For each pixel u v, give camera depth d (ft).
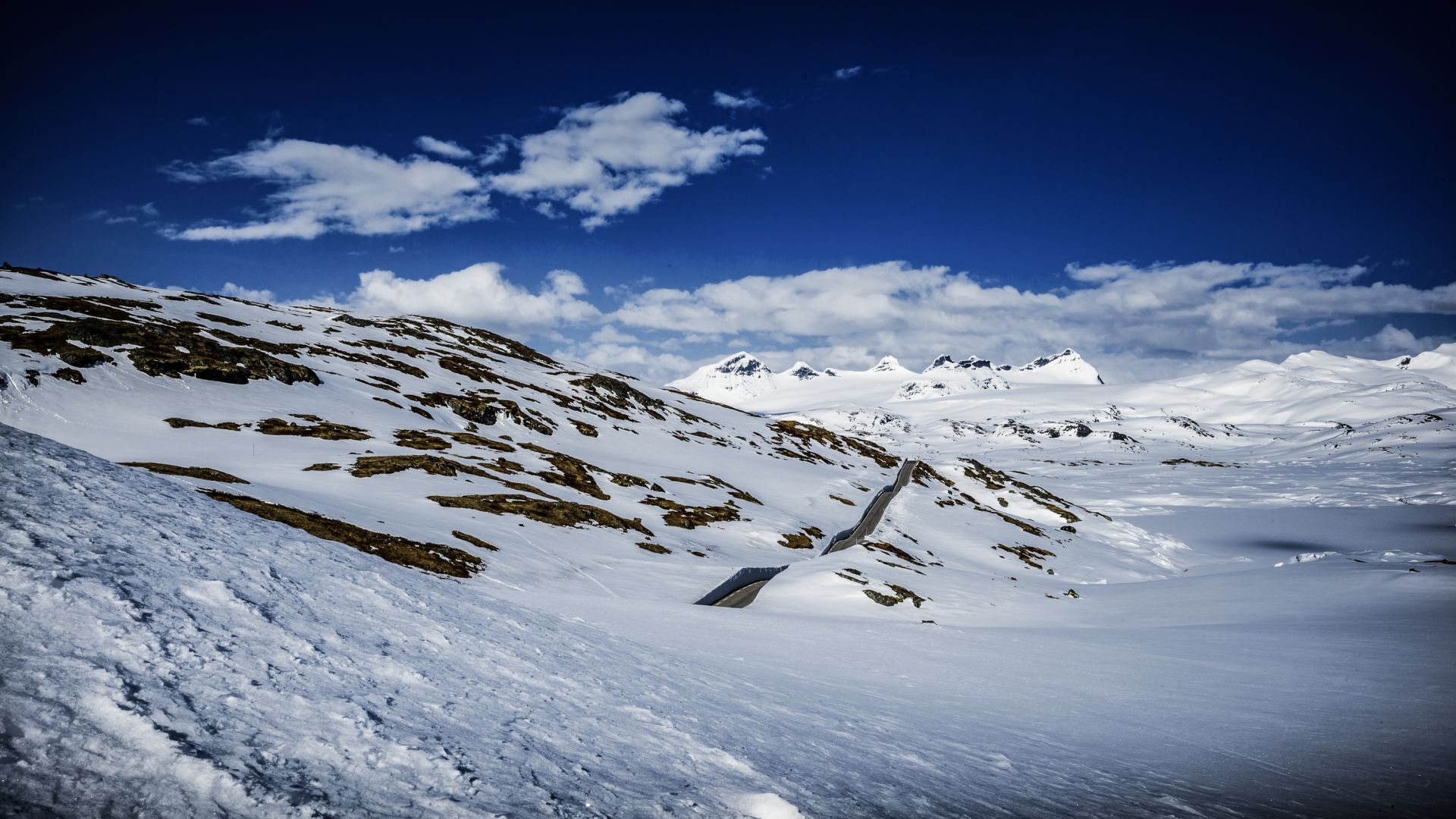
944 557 278.05
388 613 41.16
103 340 251.39
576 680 40.65
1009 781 38.14
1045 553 322.96
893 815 29.07
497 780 23.68
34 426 189.37
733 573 195.00
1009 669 85.05
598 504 247.09
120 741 19.27
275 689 25.52
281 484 169.58
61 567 27.25
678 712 39.52
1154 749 51.08
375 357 387.75
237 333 346.54
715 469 376.48
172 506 43.62
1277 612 157.58
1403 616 138.92
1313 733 59.67
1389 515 494.18
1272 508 553.64
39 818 15.62
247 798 18.80
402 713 27.32
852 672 72.18
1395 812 38.81
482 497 207.31
